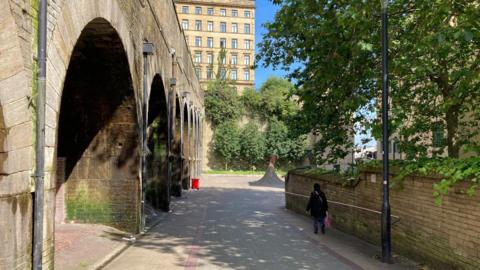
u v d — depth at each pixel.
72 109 12.80
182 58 26.44
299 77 15.58
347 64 11.84
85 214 13.26
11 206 5.39
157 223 15.80
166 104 19.62
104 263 8.97
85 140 13.27
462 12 9.55
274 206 23.33
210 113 69.38
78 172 13.33
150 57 14.56
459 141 11.81
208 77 94.56
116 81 12.08
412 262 9.55
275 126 68.25
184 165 34.88
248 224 15.84
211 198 27.64
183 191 33.03
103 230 12.55
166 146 20.47
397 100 12.98
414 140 13.22
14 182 5.46
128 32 11.36
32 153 5.80
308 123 16.75
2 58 5.20
